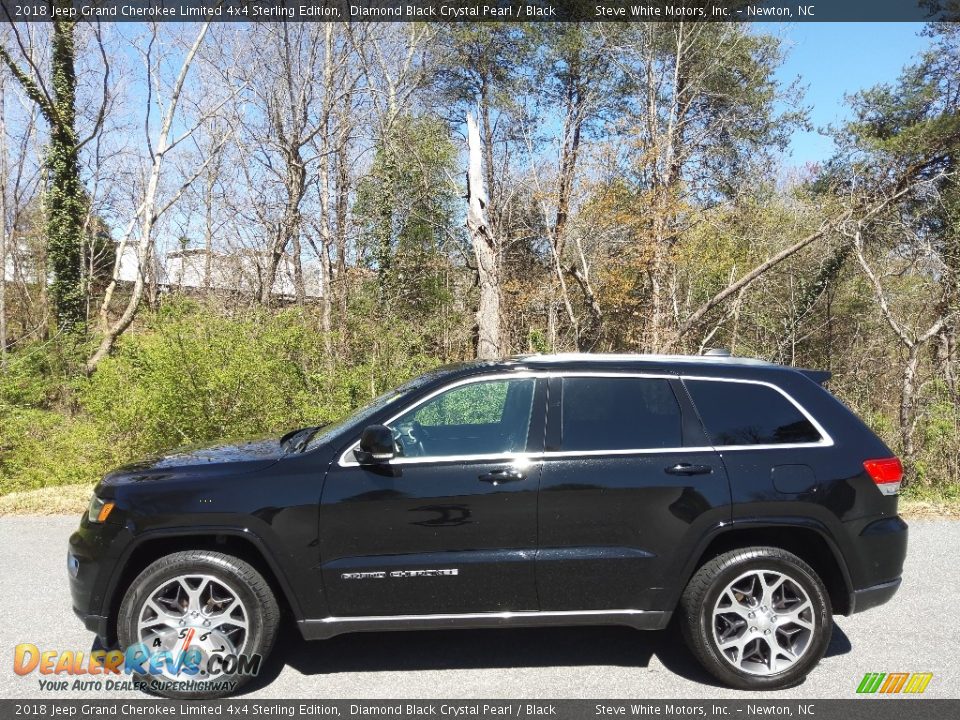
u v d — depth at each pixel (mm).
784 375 4246
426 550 3891
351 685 3971
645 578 3924
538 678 4051
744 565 3902
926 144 17719
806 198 22328
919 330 15906
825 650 3977
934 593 5355
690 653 4375
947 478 11211
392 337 12469
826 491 3949
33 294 27000
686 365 4246
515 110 27375
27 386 10875
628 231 20719
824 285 20453
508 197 23500
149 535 3842
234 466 4023
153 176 20406
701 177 22094
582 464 3951
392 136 24312
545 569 3902
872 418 13398
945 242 15578
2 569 5902
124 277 29625
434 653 4367
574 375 4184
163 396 8664
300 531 3852
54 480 9266
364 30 22984
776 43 23125
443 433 4199
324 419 9305
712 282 22109
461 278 22844
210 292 21031
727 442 4043
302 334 10352
